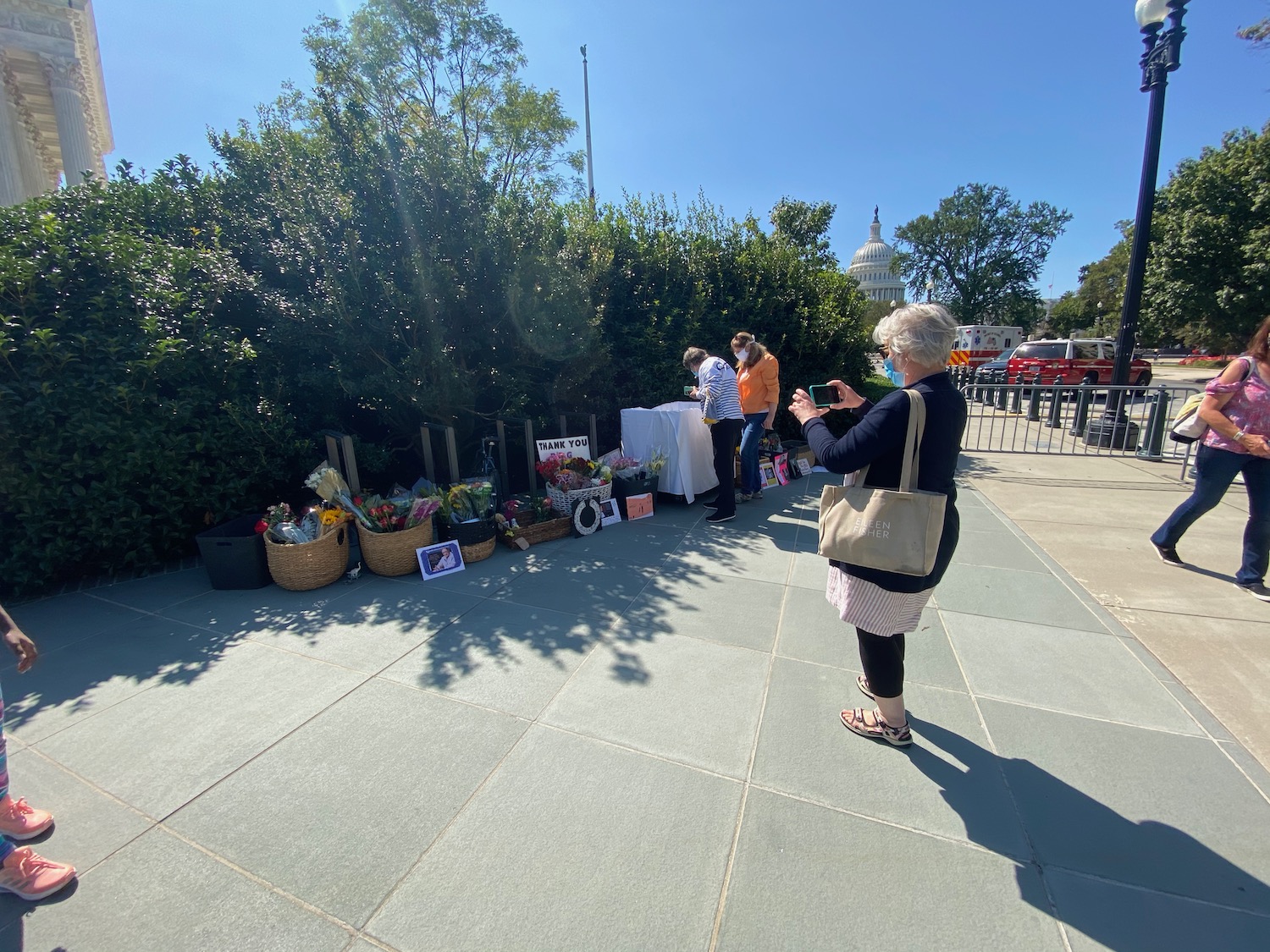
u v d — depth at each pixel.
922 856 1.85
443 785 2.15
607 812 2.02
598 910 1.68
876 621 2.10
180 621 3.47
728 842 1.90
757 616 3.48
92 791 2.14
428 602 3.70
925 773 2.21
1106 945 1.57
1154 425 8.12
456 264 5.32
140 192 5.13
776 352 8.65
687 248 7.96
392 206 5.04
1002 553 4.48
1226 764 2.24
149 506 4.16
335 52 11.01
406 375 5.16
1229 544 4.61
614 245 7.17
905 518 1.92
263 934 1.62
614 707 2.61
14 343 3.58
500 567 4.29
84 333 3.81
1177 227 23.62
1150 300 25.47
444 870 1.81
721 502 5.38
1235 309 22.03
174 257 4.43
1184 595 3.72
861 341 9.90
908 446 1.94
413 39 11.50
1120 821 1.98
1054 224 50.59
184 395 4.19
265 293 4.89
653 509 5.68
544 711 2.59
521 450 6.80
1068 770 2.22
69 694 2.73
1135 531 4.98
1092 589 3.83
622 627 3.35
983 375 23.55
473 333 5.65
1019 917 1.65
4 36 13.48
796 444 7.59
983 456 8.66
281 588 3.91
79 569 4.06
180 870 1.82
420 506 4.16
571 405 6.96
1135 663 2.95
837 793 2.11
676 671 2.89
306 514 4.11
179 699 2.69
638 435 6.00
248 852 1.88
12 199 14.09
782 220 18.14
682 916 1.66
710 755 2.30
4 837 1.73
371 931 1.62
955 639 3.21
